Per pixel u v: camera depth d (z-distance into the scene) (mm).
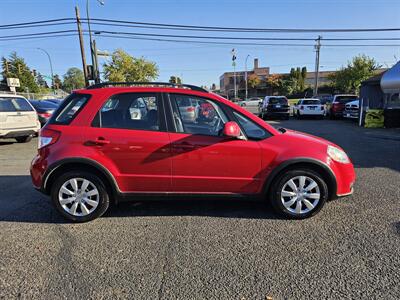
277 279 2943
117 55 47156
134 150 4090
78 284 2904
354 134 13430
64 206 4207
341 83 53656
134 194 4223
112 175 4125
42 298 2715
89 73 23219
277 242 3639
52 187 4188
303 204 4250
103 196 4234
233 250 3475
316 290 2777
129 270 3119
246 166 4152
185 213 4520
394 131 14352
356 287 2809
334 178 4176
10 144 11945
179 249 3512
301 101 24297
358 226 4027
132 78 48031
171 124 4152
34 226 4156
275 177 4203
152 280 2953
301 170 4172
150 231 3965
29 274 3062
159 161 4113
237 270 3098
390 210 4547
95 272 3090
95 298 2713
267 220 4246
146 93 4207
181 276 3010
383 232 3855
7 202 5082
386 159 8109
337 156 4238
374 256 3312
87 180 4180
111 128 4137
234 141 4113
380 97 18938
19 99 11641
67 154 4059
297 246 3541
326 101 34594
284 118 23344
